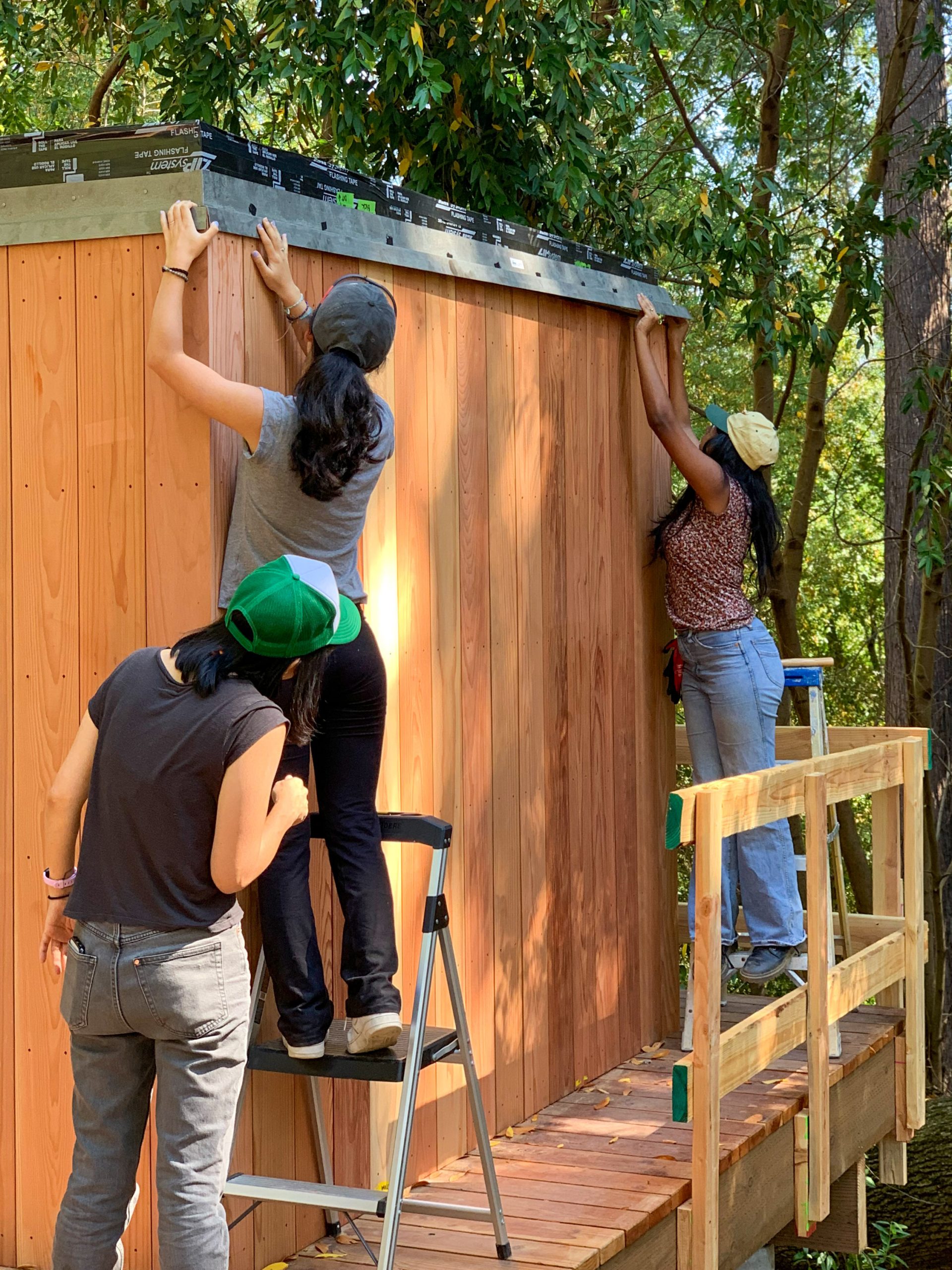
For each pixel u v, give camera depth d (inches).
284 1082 124.5
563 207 249.9
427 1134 144.3
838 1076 171.3
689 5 297.0
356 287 113.1
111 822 93.8
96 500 118.8
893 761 183.3
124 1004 92.7
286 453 108.7
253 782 92.2
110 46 333.7
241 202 118.3
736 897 189.2
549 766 168.7
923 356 356.8
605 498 183.9
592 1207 133.6
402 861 140.1
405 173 245.9
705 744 186.4
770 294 276.4
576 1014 174.1
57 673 120.8
